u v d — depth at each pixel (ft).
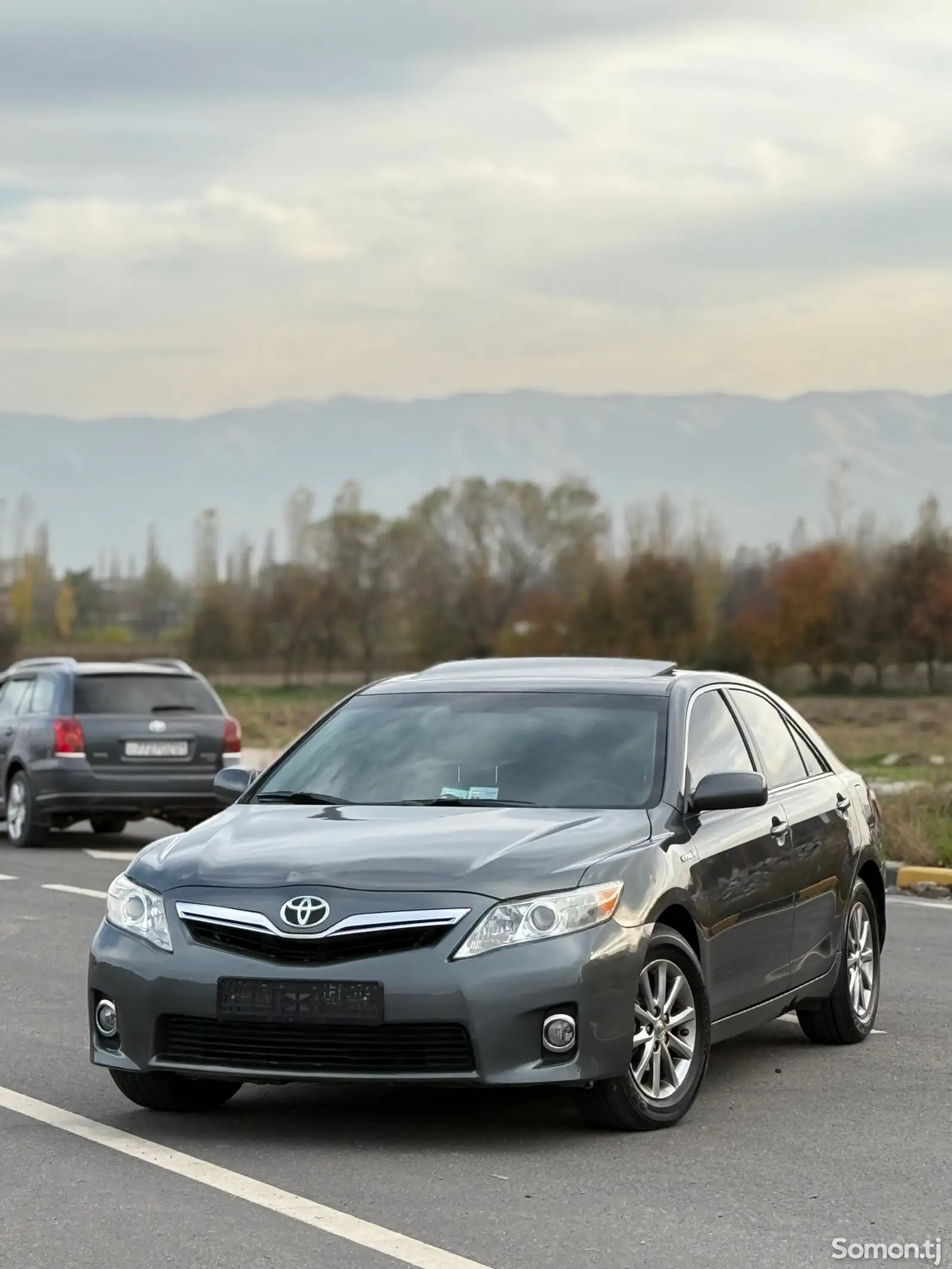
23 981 114.01
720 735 89.51
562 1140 74.23
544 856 73.82
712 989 80.53
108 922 76.48
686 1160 71.26
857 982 97.35
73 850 207.51
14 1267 57.82
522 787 82.58
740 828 85.25
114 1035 75.82
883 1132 76.28
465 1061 71.05
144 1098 78.64
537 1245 60.03
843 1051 94.53
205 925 73.36
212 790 209.05
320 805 83.25
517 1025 70.74
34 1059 90.68
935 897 164.96
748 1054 93.86
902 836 178.19
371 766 85.61
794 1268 57.88
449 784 83.41
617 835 77.10
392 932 71.20
